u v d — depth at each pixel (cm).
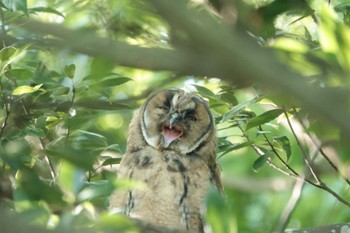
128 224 748
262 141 1334
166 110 1308
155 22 1030
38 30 883
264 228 1831
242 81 679
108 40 827
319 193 1752
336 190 1688
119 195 1204
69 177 832
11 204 1100
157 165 1259
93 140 1231
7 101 1163
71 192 828
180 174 1255
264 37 985
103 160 1269
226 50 667
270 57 670
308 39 1198
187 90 1339
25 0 1122
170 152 1282
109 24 1051
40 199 816
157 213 1223
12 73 1123
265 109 1483
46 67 1241
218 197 806
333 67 809
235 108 1103
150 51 803
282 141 1221
